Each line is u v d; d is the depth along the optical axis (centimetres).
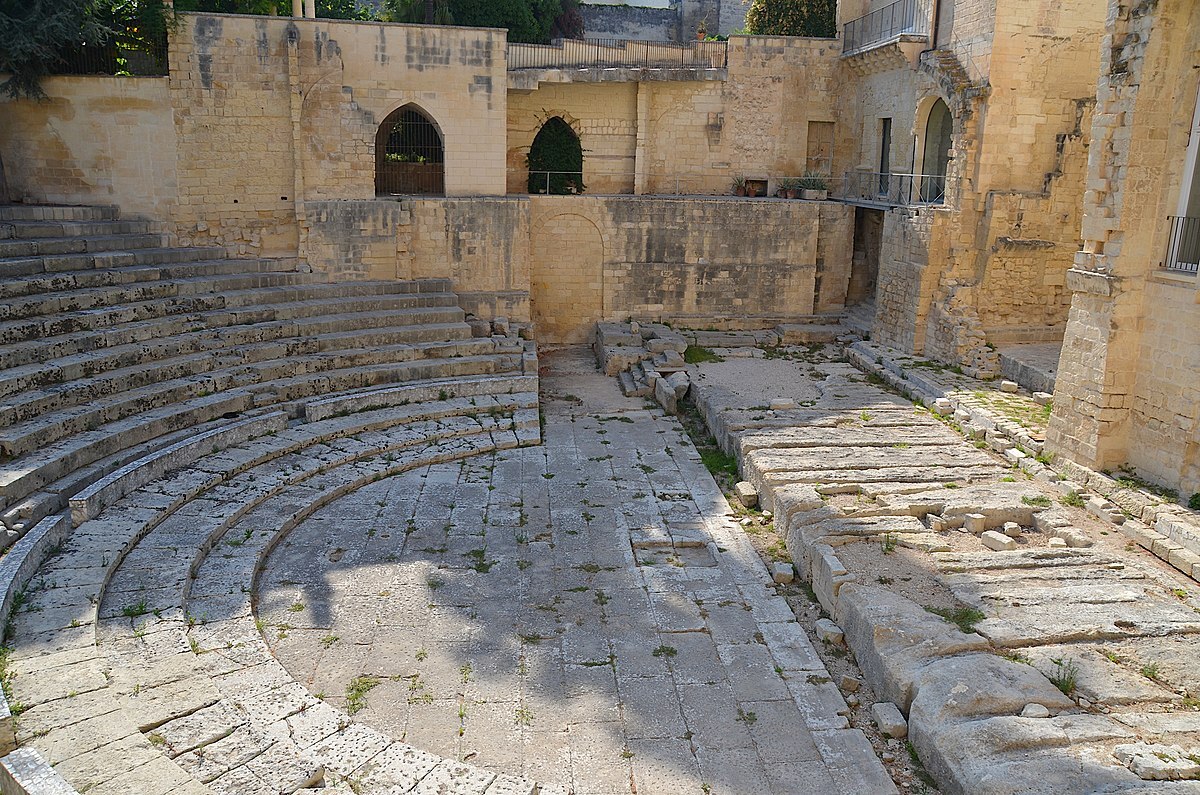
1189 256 1444
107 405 1566
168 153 2209
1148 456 1480
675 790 873
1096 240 1523
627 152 3089
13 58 2012
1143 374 1486
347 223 2394
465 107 2484
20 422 1441
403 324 2303
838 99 3102
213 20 2197
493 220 2517
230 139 2266
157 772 753
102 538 1234
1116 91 1470
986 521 1415
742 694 1032
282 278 2308
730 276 2875
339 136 2370
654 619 1195
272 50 2259
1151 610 1114
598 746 935
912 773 909
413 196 2505
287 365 1955
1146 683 962
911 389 2170
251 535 1352
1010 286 2311
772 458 1638
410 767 807
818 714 998
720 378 2327
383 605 1205
